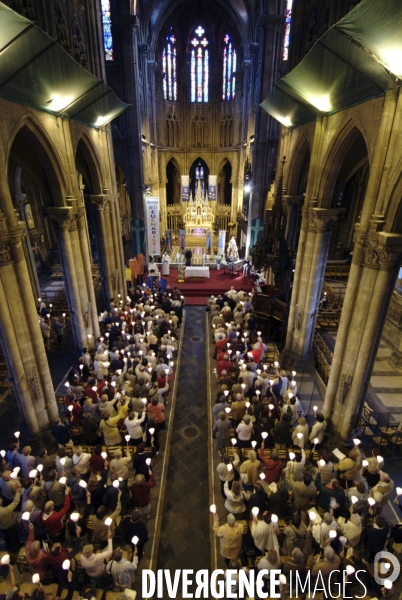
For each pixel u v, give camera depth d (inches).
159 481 408.2
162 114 1673.2
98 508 311.7
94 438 396.5
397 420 510.9
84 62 639.1
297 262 612.7
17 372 421.4
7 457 355.9
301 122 631.2
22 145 498.6
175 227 1945.1
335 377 458.0
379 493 309.0
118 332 613.0
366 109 404.8
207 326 813.9
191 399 566.3
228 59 1637.6
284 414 398.9
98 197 748.6
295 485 311.3
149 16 1289.4
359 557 278.2
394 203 354.6
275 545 266.7
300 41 620.4
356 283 414.3
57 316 800.9
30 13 454.3
